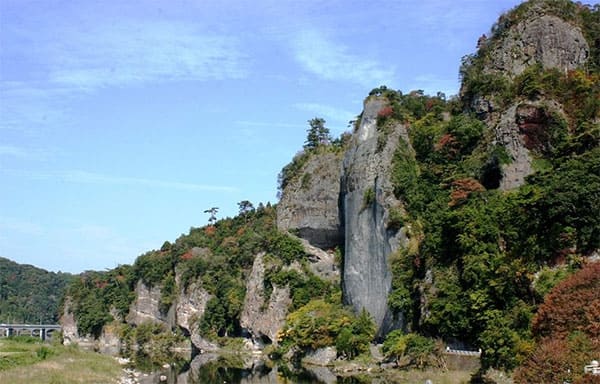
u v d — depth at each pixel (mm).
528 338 61250
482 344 67312
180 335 179625
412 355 82000
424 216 98438
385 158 109000
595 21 104125
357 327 99938
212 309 155625
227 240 189500
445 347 80312
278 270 131375
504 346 63562
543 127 86562
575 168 71312
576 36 100625
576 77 89688
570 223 67500
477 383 63719
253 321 134375
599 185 67188
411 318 92312
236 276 164375
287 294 127938
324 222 131875
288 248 132125
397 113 114500
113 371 87438
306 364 101812
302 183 139000
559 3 103688
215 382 81938
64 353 100438
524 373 51062
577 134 82000
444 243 85688
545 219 69625
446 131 104812
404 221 100438
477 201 85000
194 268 176250
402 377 75938
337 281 125312
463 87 108750
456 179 95875
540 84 90188
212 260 175875
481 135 97875
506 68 101188
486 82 99812
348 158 120438
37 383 68000
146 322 197250
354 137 122812
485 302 71438
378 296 102938
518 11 104750
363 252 108938
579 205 67188
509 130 89062
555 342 51469
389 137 111188
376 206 106375
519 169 86438
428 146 106875
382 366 88500
